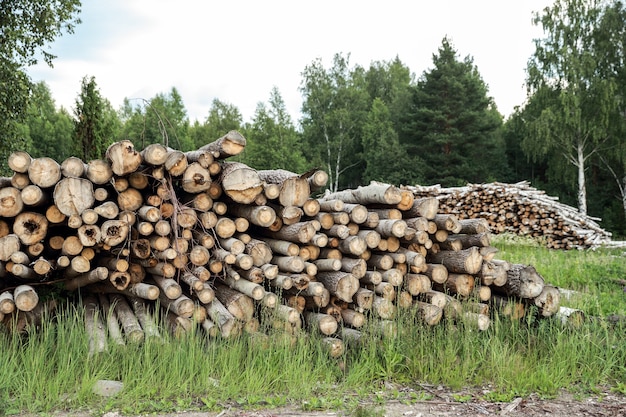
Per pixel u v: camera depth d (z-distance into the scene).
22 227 4.97
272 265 5.38
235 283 5.43
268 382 4.50
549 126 27.16
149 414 3.86
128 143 5.05
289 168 38.62
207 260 5.38
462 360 5.06
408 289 5.83
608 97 25.73
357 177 41.72
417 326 5.43
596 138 26.53
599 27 27.34
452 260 5.96
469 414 4.07
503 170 35.22
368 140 39.44
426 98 34.25
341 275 5.53
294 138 40.94
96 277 5.15
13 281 5.41
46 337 4.61
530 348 5.40
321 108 40.12
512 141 36.56
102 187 5.30
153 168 5.23
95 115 18.69
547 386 4.59
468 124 33.72
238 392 4.30
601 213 29.59
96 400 4.04
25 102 15.37
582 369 4.96
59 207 4.90
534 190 16.78
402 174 32.94
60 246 5.25
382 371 4.88
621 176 29.80
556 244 15.59
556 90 27.88
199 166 5.39
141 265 5.45
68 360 4.43
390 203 6.00
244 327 5.22
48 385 4.06
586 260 11.64
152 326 4.95
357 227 5.93
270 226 5.80
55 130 48.34
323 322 5.39
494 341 5.28
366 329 5.38
